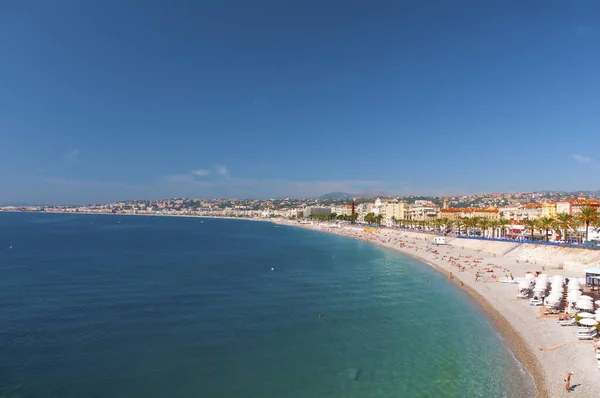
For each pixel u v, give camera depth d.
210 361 40.25
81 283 78.88
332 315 57.28
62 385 34.66
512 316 54.06
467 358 40.69
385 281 84.56
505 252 122.94
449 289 75.69
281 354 42.31
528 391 32.84
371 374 37.44
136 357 40.97
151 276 88.12
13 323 51.66
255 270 99.00
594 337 43.56
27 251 137.38
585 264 87.88
